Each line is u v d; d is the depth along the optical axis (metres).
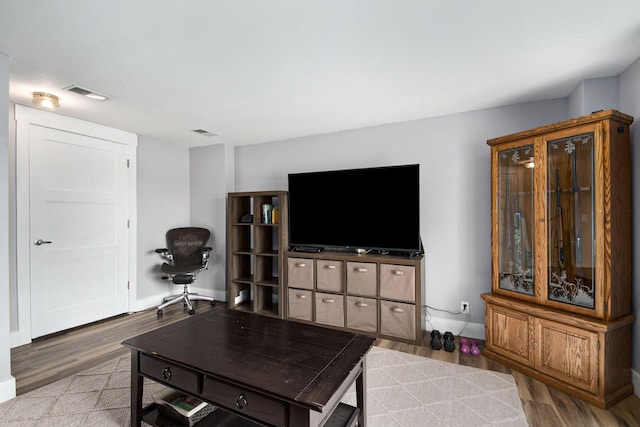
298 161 3.87
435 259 3.11
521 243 2.44
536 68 2.09
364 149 3.46
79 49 1.81
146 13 1.48
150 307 3.92
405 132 3.25
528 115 2.73
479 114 2.92
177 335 1.73
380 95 2.56
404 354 2.62
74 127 3.14
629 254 1.99
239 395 1.28
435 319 3.11
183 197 4.36
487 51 1.87
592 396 1.88
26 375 2.27
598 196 1.91
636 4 1.42
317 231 3.41
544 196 2.22
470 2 1.43
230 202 3.82
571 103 2.50
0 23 1.55
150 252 3.93
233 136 3.83
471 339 2.91
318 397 1.14
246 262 4.09
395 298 2.89
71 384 2.15
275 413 1.20
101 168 3.42
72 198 3.17
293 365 1.38
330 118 3.14
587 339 1.92
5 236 1.92
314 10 1.47
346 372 1.33
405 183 2.99
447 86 2.38
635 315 1.97
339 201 3.30
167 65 2.02
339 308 3.15
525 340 2.27
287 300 3.47
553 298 2.19
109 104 2.74
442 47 1.82
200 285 4.36
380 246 3.10
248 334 1.75
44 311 2.96
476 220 2.95
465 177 2.98
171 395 1.66
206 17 1.52
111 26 1.58
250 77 2.21
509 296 2.46
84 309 3.27
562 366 2.04
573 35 1.69
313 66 2.05
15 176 2.77
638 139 1.93
